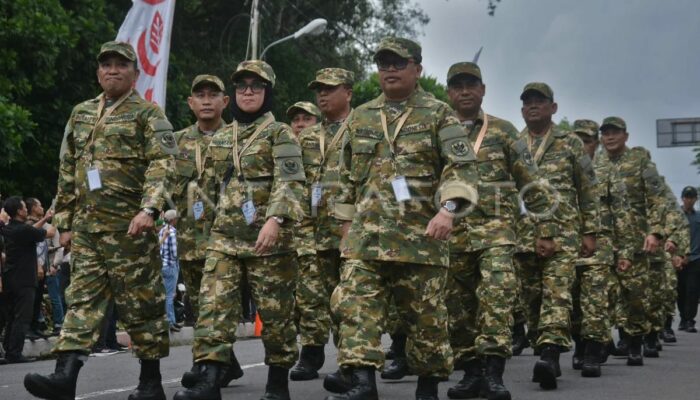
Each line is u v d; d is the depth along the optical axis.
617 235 12.76
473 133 9.47
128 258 8.04
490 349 8.85
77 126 8.20
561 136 11.09
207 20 39.12
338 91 11.46
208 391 7.79
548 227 9.95
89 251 8.03
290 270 8.11
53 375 7.60
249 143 8.30
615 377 11.15
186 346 17.28
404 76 7.33
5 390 9.90
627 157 14.05
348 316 7.10
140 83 19.03
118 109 8.15
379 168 7.30
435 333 7.28
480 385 9.16
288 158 8.08
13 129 22.45
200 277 10.34
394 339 11.04
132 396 8.30
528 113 11.09
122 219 8.04
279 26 41.56
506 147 9.44
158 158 7.98
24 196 27.47
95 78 27.55
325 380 9.57
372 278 7.17
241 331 20.25
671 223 15.32
